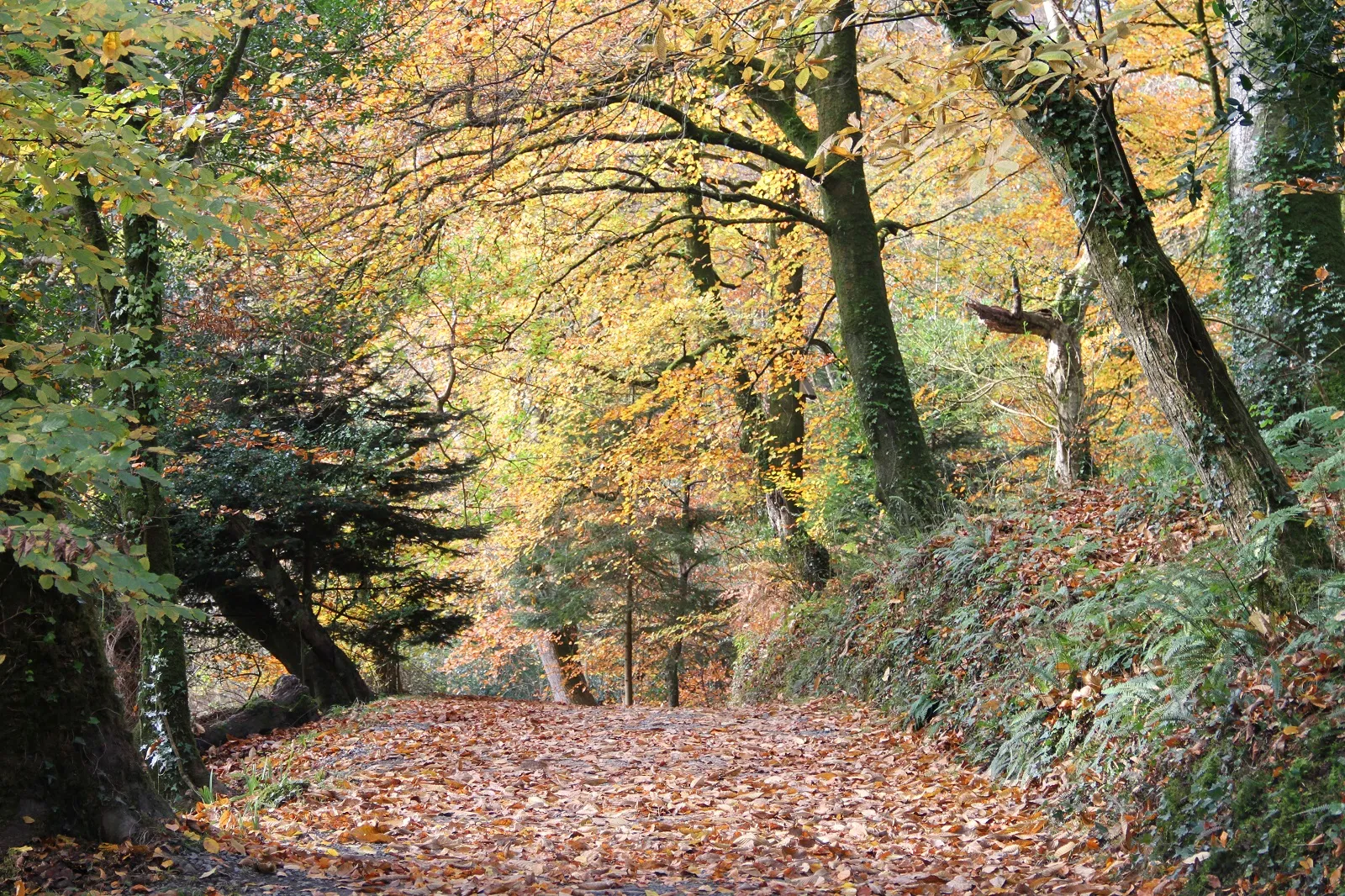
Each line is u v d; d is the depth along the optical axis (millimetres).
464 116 13406
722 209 19578
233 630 18203
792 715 13070
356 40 13812
